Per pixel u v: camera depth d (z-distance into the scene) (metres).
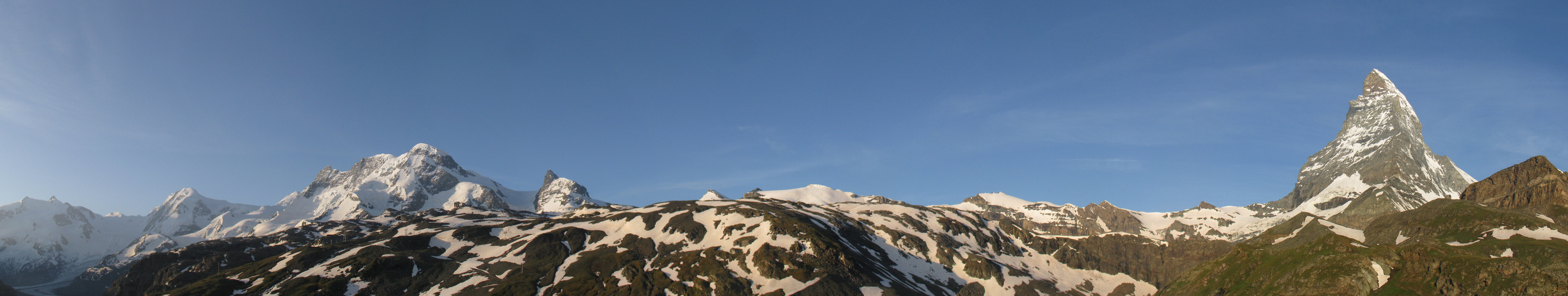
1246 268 181.00
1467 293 137.25
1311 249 169.00
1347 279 149.12
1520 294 131.38
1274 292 159.38
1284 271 165.88
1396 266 151.75
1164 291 199.88
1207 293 182.62
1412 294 141.75
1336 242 165.75
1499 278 135.50
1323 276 153.25
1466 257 145.00
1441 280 141.88
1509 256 191.88
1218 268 189.50
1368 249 158.38
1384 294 146.00
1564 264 149.75
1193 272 197.12
